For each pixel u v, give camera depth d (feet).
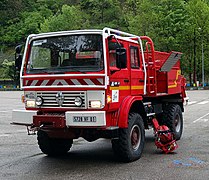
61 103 24.68
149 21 201.16
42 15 326.03
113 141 26.00
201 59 209.15
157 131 30.14
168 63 33.04
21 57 27.12
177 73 36.76
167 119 34.71
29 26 308.40
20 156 29.37
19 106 84.58
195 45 205.77
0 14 333.62
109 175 22.94
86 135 25.29
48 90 25.16
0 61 272.92
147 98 32.09
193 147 32.22
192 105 83.51
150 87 30.53
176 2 201.98
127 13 254.68
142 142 27.78
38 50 26.50
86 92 24.02
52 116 24.22
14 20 327.47
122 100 25.80
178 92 36.88
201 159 27.30
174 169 24.30
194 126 47.42
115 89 24.86
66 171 24.17
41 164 26.43
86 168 24.97
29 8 345.72
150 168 24.66
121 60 23.91
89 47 24.66
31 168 25.16
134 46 28.17
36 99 25.64
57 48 25.73
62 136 25.91
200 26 203.00
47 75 25.07
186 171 23.71
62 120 23.94
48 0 350.23
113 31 25.64
